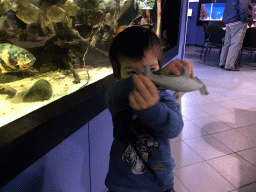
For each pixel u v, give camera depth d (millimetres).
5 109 728
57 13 885
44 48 985
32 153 625
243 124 2193
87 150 995
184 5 2504
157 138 532
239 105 2670
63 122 747
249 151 1751
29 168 676
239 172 1510
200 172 1503
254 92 3117
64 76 1058
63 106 794
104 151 1161
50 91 848
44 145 671
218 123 2211
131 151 541
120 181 555
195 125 2162
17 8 821
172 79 297
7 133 592
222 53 4480
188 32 8141
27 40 953
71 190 936
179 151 1733
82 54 1152
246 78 3824
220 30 4656
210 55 6047
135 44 491
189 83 303
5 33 889
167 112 414
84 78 1094
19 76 930
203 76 3920
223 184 1399
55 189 825
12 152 554
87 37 1334
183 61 354
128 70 503
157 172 530
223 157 1673
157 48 518
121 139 561
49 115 714
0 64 695
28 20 862
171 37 2322
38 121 665
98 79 1127
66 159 853
